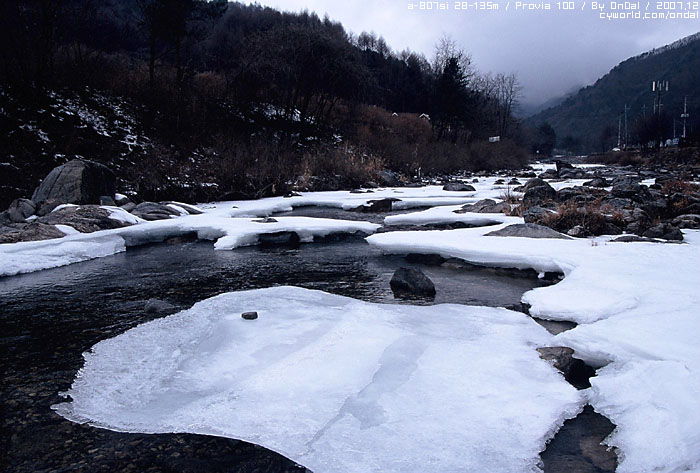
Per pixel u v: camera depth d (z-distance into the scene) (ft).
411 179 97.19
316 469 10.36
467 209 49.49
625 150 224.12
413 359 15.39
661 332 15.43
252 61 94.07
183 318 19.62
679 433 10.39
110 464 10.80
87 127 63.05
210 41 134.00
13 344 18.03
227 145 72.54
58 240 33.65
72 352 17.24
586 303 19.25
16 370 15.76
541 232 33.12
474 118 174.91
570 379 14.66
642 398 12.19
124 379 14.75
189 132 75.31
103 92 73.72
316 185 76.07
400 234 35.78
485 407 12.62
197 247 37.06
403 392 13.35
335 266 30.55
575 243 30.30
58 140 57.77
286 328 18.19
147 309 21.56
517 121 266.98
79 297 24.06
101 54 83.10
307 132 100.63
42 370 15.75
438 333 17.78
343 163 83.66
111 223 39.01
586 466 10.45
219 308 20.59
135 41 115.55
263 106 98.99
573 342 15.74
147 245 37.96
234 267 30.40
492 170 136.98
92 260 32.55
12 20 64.34
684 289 19.86
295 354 15.88
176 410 12.86
